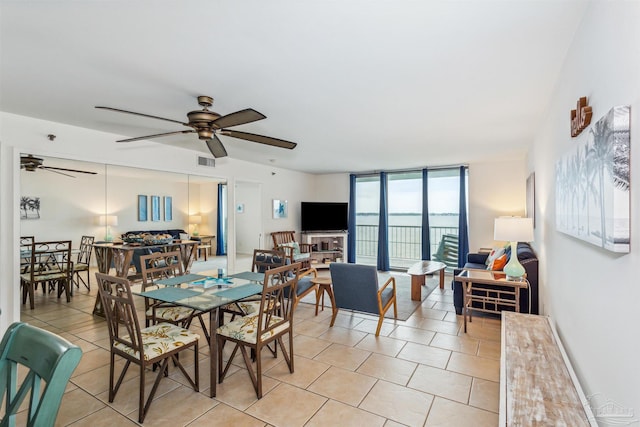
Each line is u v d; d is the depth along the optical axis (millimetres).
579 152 1680
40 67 2184
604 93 1347
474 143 4562
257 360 2314
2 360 984
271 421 2064
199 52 1989
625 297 1170
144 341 2230
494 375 2613
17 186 3193
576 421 1428
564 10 1589
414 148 4918
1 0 1468
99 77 2346
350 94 2707
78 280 3662
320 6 1538
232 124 2549
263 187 6574
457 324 3783
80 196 3688
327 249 7668
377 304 3438
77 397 2314
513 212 5938
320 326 3744
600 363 1466
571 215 1893
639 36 1016
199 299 2422
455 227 6648
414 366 2771
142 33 1773
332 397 2324
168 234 4602
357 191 7902
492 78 2398
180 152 4773
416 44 1907
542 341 2299
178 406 2217
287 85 2510
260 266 3977
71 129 3580
